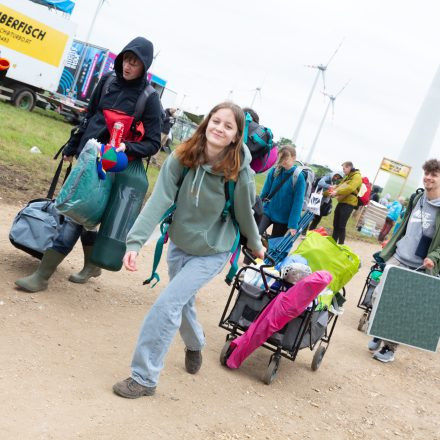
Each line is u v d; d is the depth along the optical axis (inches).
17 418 139.2
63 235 225.5
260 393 208.8
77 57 1068.5
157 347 169.3
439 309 272.5
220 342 247.6
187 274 171.2
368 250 788.0
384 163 1223.5
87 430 144.2
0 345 174.7
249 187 167.3
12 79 912.3
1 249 263.4
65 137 738.8
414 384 276.5
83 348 192.4
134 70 216.1
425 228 285.4
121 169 208.1
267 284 216.2
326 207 608.1
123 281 283.9
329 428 199.2
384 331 271.7
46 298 223.3
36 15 905.5
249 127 242.7
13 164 468.1
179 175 166.2
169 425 162.2
